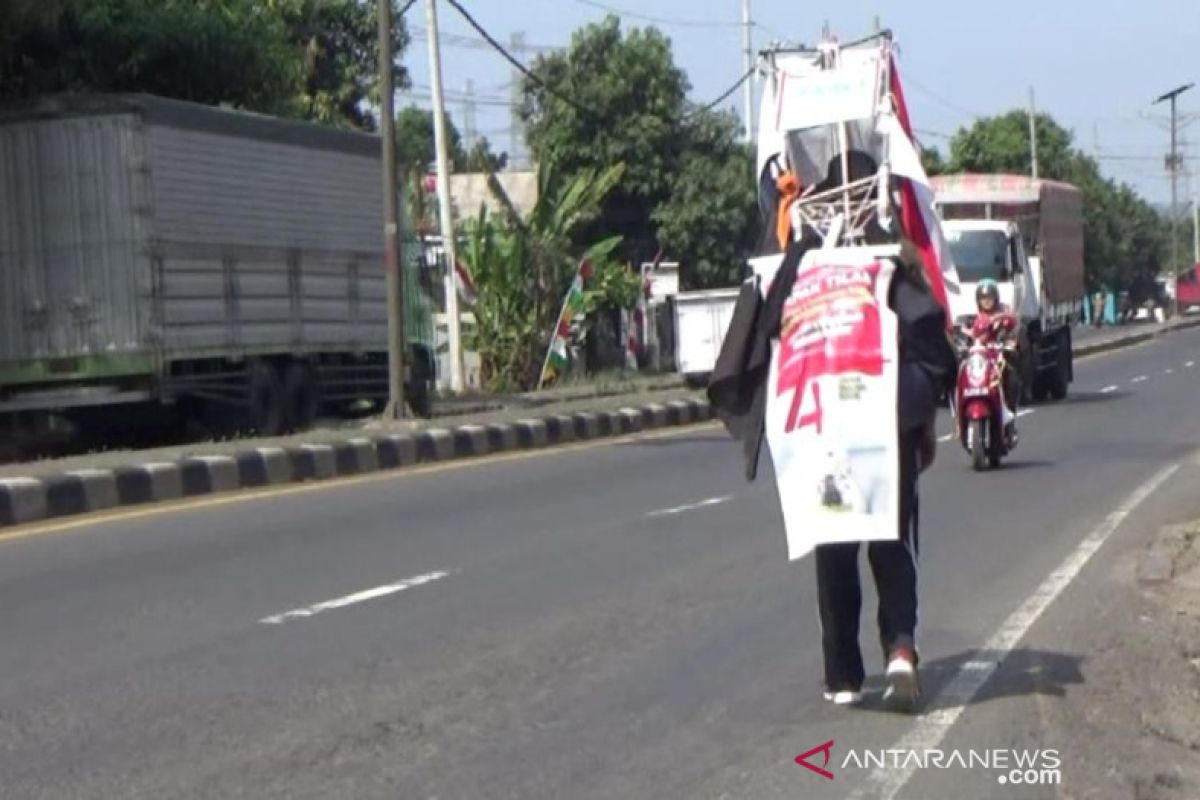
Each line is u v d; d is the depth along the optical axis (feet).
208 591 37.11
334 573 39.50
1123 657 30.40
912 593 25.29
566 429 82.23
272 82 91.81
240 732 25.61
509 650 31.24
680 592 36.96
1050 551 42.22
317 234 82.28
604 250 133.08
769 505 52.19
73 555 42.42
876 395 23.59
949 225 93.20
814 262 24.26
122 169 69.56
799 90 28.17
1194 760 24.49
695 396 105.50
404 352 82.99
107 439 79.20
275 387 78.74
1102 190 291.58
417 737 25.43
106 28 81.92
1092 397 104.06
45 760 24.08
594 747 24.90
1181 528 44.93
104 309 70.03
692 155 167.43
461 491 57.57
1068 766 23.85
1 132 70.54
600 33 167.53
